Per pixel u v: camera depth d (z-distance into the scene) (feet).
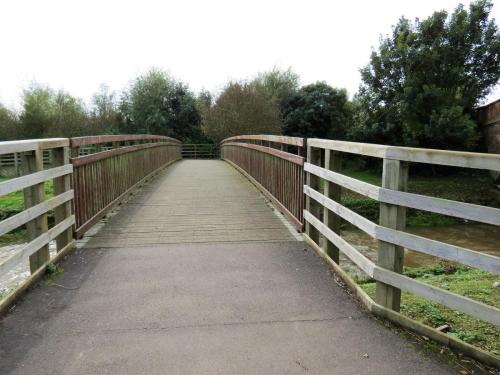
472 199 53.06
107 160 20.13
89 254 13.96
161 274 12.19
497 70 63.31
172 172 44.68
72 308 9.91
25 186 10.47
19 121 93.97
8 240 30.12
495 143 62.80
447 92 62.69
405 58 63.87
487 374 7.43
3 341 8.38
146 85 116.47
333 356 7.91
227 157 64.59
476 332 9.84
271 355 7.93
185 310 9.84
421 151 8.30
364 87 71.00
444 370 7.50
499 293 13.16
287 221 18.84
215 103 101.19
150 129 115.34
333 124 102.01
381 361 7.76
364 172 73.61
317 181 15.31
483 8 62.44
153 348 8.15
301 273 12.31
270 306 10.07
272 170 23.43
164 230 17.16
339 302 10.32
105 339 8.48
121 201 23.17
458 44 63.21
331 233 12.55
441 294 8.16
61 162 13.67
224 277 11.98
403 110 62.34
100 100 117.08
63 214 13.96
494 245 36.94
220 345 8.28
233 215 20.16
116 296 10.62
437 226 43.39
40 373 7.32
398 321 9.08
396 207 9.04
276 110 95.30
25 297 10.45
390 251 9.29
